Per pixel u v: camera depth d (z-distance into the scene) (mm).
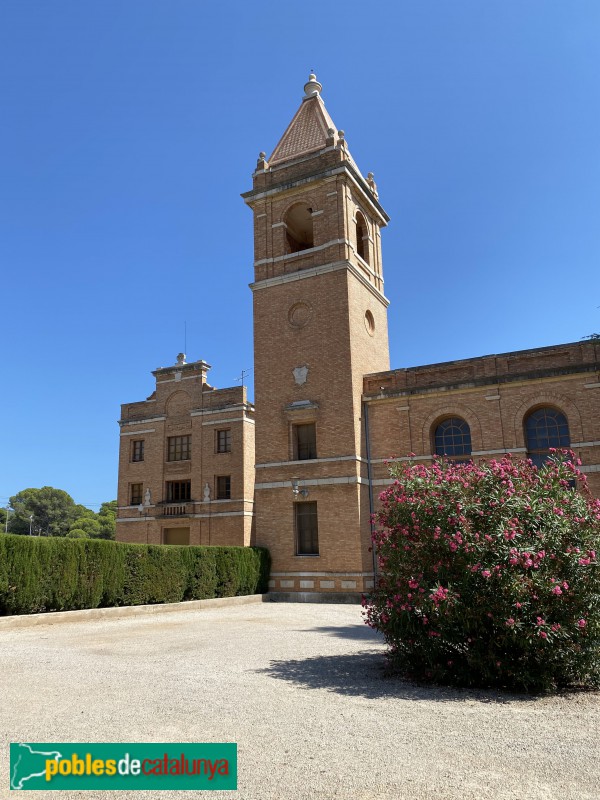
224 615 20438
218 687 9141
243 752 6242
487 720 7516
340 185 29406
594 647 9344
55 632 15750
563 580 9352
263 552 27578
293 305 29516
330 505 26797
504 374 25938
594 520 9961
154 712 7691
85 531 88938
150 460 43062
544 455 25047
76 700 8320
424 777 5586
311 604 25078
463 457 26484
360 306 29562
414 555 10289
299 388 28578
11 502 101875
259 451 28984
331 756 6117
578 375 24453
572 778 5594
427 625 9859
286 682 9586
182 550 23438
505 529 9547
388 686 9469
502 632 9344
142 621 18453
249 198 31484
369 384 28750
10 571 16703
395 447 27516
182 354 44125
